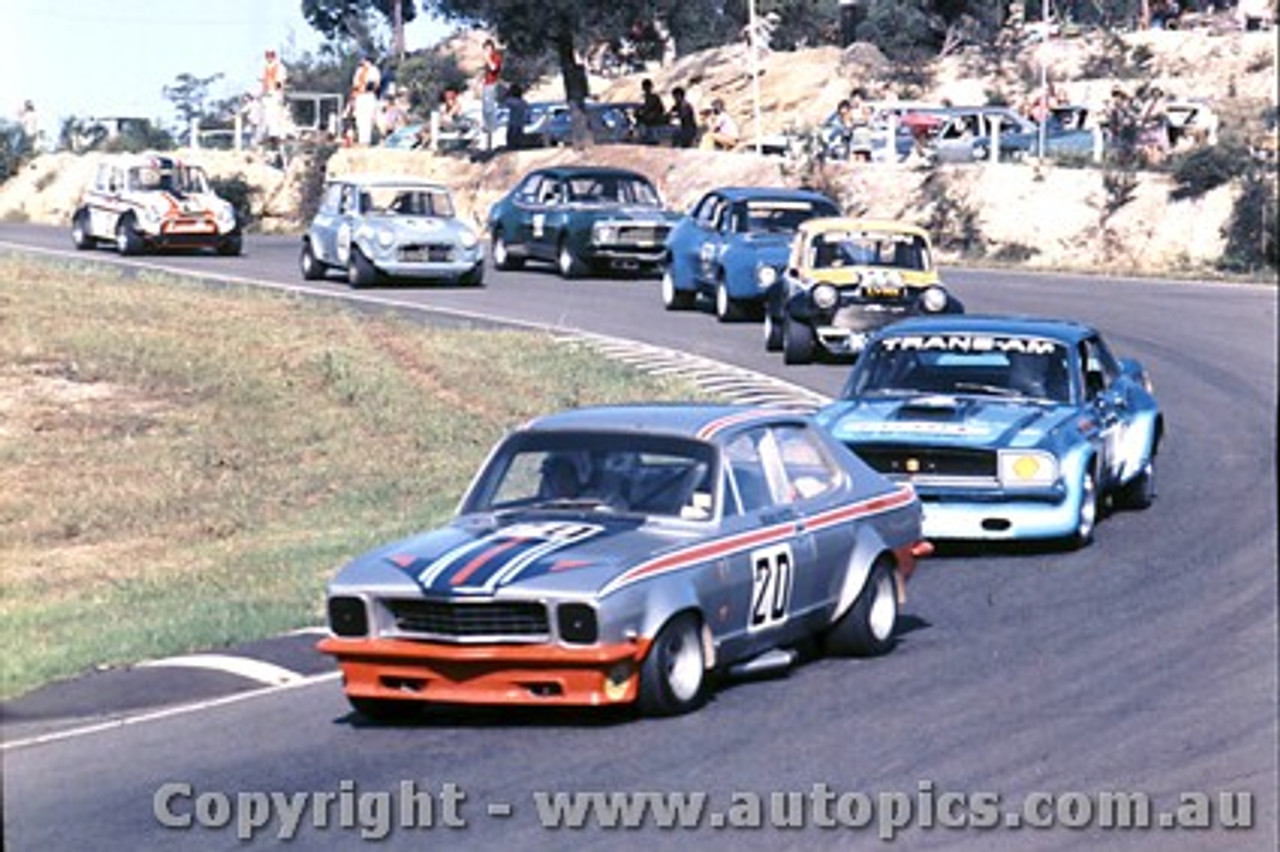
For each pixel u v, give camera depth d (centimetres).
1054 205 13862
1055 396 5559
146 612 4719
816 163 15162
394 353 8894
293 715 3747
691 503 3784
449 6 16975
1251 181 13025
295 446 7056
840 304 8756
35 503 6031
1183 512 5912
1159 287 11650
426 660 3534
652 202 12562
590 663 3478
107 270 11456
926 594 4838
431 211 11869
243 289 11006
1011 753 3400
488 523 3825
